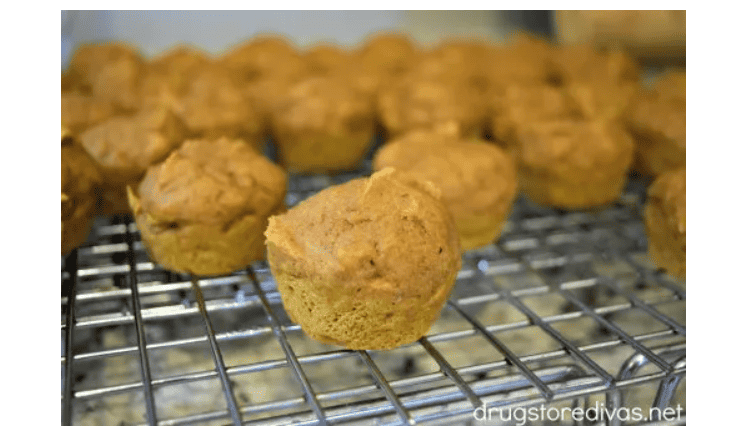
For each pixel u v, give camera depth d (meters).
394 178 0.23
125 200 0.30
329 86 0.37
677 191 0.26
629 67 0.41
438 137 0.30
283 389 0.24
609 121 0.33
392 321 0.22
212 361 0.25
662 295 0.28
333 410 0.20
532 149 0.32
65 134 0.26
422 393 0.20
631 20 0.45
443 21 0.50
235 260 0.26
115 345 0.26
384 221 0.22
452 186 0.28
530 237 0.31
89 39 0.44
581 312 0.24
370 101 0.38
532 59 0.42
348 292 0.22
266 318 0.27
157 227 0.26
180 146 0.30
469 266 0.28
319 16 0.49
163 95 0.34
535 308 0.28
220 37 0.48
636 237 0.30
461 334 0.23
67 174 0.26
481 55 0.44
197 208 0.25
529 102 0.35
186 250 0.26
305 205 0.23
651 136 0.34
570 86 0.37
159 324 0.27
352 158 0.37
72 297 0.24
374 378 0.21
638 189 0.35
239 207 0.26
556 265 0.29
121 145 0.29
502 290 0.25
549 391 0.20
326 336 0.23
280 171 0.27
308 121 0.35
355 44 0.50
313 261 0.22
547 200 0.33
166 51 0.44
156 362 0.25
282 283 0.23
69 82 0.37
